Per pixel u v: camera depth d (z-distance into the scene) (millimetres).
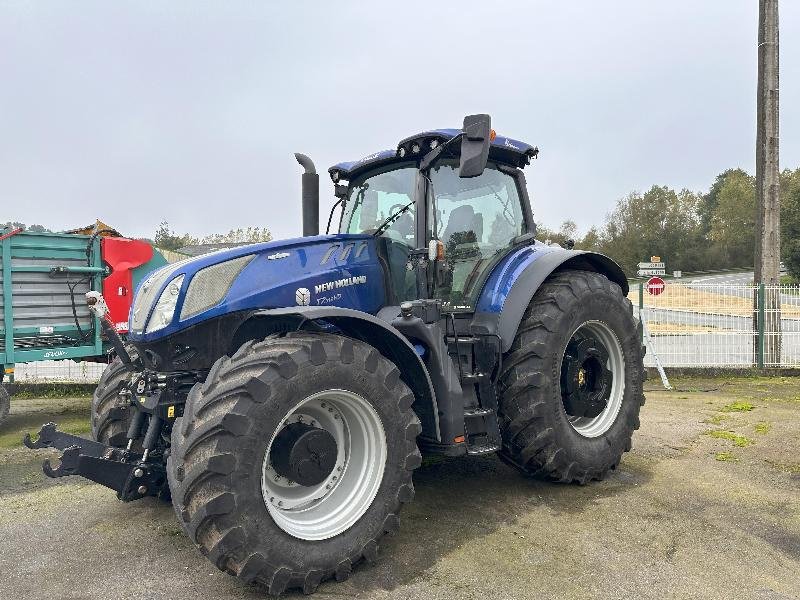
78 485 4289
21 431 6254
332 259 3621
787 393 7621
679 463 4543
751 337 9578
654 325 9781
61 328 6555
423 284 3576
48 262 6477
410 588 2717
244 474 2502
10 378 6414
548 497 3875
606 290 4332
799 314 9562
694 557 2992
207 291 3217
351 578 2814
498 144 4191
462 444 3451
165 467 3139
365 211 4223
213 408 2572
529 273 4070
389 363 3018
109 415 3754
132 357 3764
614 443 4262
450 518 3531
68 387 8664
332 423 3018
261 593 2672
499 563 2949
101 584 2768
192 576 2836
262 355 2707
